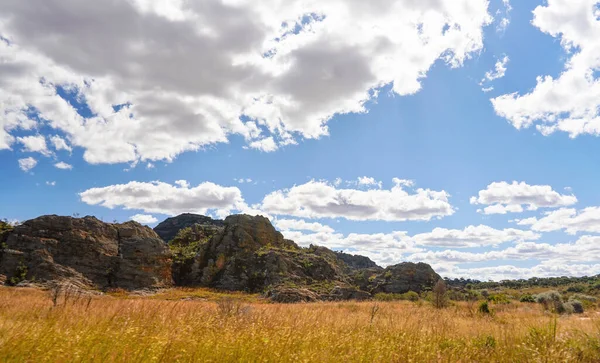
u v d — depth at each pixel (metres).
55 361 4.78
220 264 85.25
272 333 7.33
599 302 44.16
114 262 68.31
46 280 55.97
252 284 77.81
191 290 71.81
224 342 6.19
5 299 16.84
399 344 7.56
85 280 61.91
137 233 78.12
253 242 91.75
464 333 10.48
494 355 7.48
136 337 5.98
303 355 5.90
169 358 5.25
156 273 71.44
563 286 108.06
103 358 4.94
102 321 7.81
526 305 37.38
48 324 6.66
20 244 61.47
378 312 17.67
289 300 53.56
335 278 85.38
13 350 5.04
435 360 6.96
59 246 64.12
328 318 11.88
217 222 172.50
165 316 9.25
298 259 85.38
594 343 7.91
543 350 7.22
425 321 12.71
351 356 6.38
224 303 13.78
